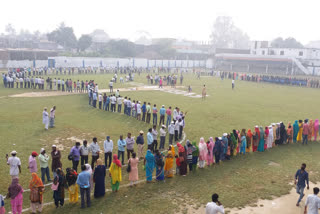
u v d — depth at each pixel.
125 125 21.80
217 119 24.36
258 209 10.30
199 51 111.06
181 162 13.18
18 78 39.50
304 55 83.81
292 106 31.31
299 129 19.06
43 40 118.81
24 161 13.93
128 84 47.81
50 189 11.55
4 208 9.34
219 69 95.75
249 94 40.34
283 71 81.62
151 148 15.82
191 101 32.88
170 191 11.58
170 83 49.41
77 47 98.69
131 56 99.44
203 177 13.12
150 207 10.24
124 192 11.43
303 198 11.28
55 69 63.94
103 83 47.31
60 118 23.03
